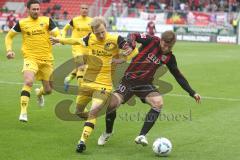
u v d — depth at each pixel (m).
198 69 37.03
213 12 75.31
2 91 24.92
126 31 74.88
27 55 18.28
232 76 33.50
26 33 18.19
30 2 18.12
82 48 24.81
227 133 17.44
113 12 78.31
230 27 70.94
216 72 35.50
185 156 14.48
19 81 28.31
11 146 14.95
